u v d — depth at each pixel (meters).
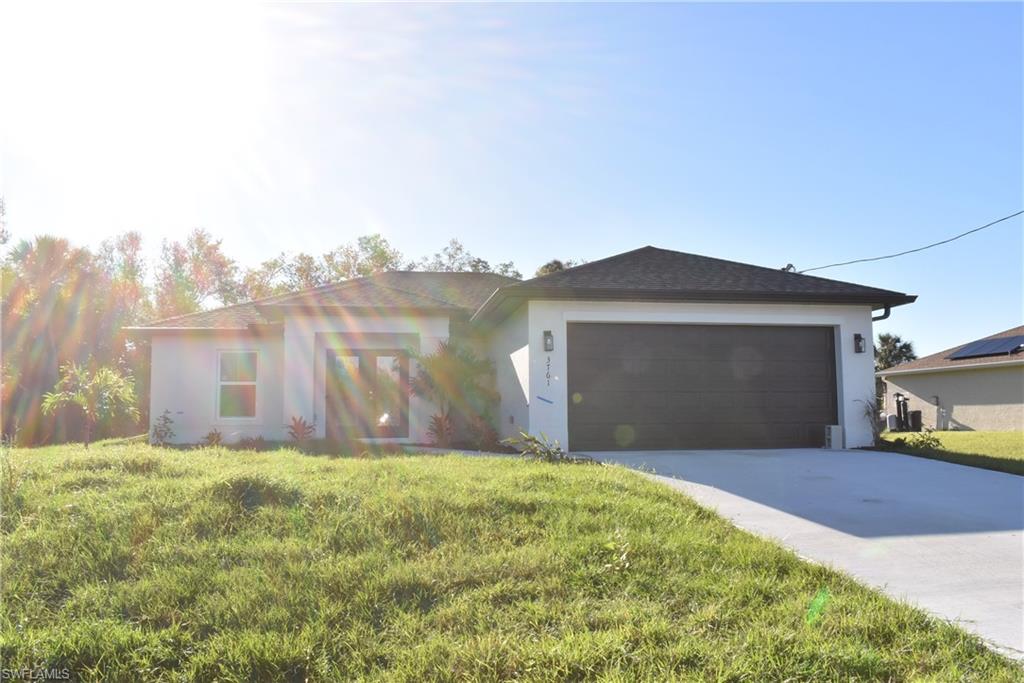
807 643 3.63
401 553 5.03
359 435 16.77
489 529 5.59
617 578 4.62
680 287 12.41
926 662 3.49
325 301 16.11
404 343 16.50
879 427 12.92
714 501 7.48
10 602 4.23
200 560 4.84
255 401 16.62
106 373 12.16
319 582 4.47
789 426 12.95
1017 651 3.69
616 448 12.38
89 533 5.30
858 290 13.01
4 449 9.70
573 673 3.38
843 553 5.57
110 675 3.47
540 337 12.22
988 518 6.80
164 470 7.71
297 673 3.52
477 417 15.81
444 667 3.44
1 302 19.55
